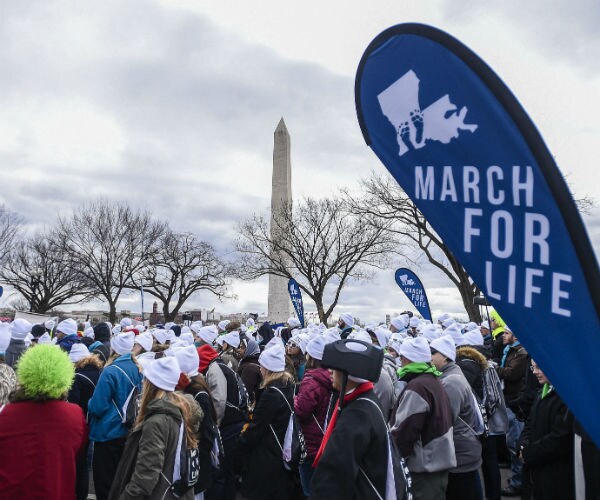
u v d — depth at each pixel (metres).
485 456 6.52
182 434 3.99
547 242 1.81
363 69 2.47
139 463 3.78
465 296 26.69
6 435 3.46
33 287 47.78
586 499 3.84
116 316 48.47
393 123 2.34
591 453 3.82
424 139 2.21
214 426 5.06
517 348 8.21
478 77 2.00
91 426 5.62
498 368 8.26
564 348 1.76
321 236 32.38
